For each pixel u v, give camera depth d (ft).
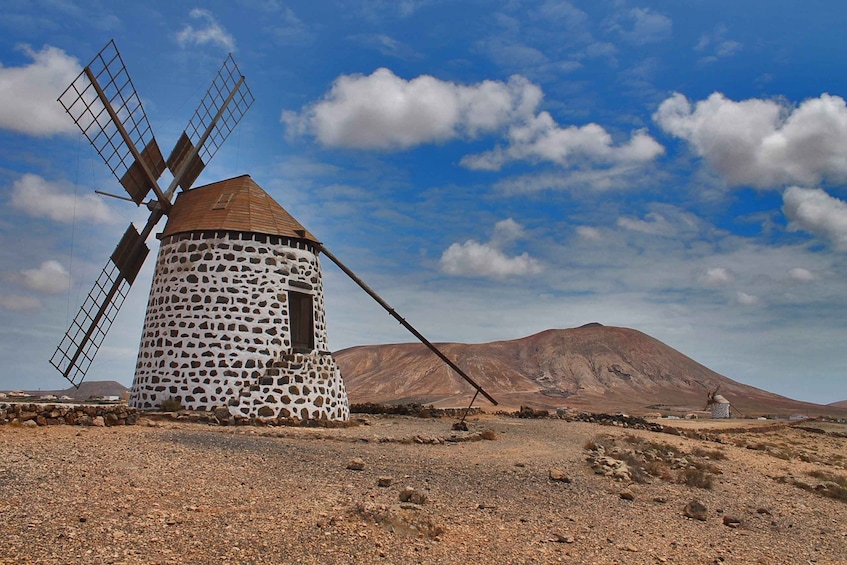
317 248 98.02
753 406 438.81
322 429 80.38
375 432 82.28
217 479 48.67
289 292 92.99
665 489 65.82
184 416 79.71
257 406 83.51
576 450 81.30
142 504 40.98
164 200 100.12
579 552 42.27
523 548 41.55
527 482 59.93
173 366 86.33
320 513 42.75
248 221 91.76
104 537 34.91
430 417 120.47
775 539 52.75
